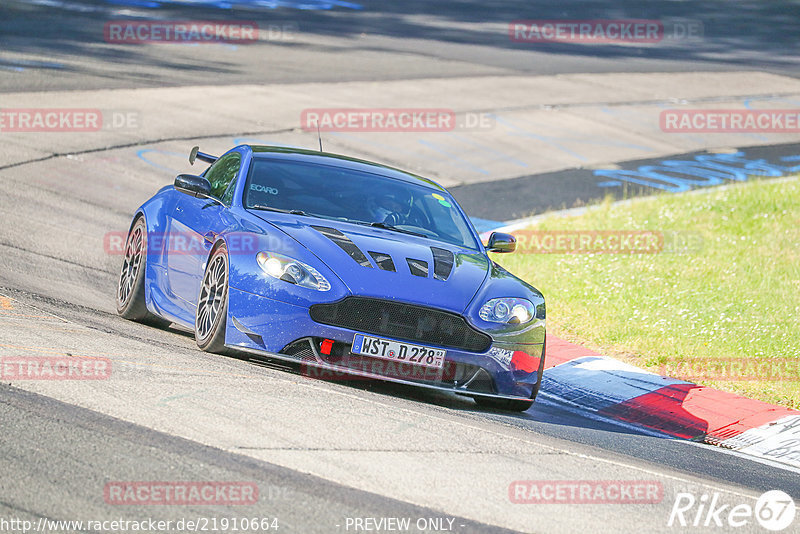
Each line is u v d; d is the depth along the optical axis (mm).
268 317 21984
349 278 22234
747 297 38688
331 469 15805
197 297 24562
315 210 25641
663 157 71750
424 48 108188
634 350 32625
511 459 18266
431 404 22672
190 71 80438
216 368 21125
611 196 59438
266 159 27328
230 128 63906
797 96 98625
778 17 157000
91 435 15750
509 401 24562
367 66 93438
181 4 119438
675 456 22062
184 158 55469
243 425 17234
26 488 13492
